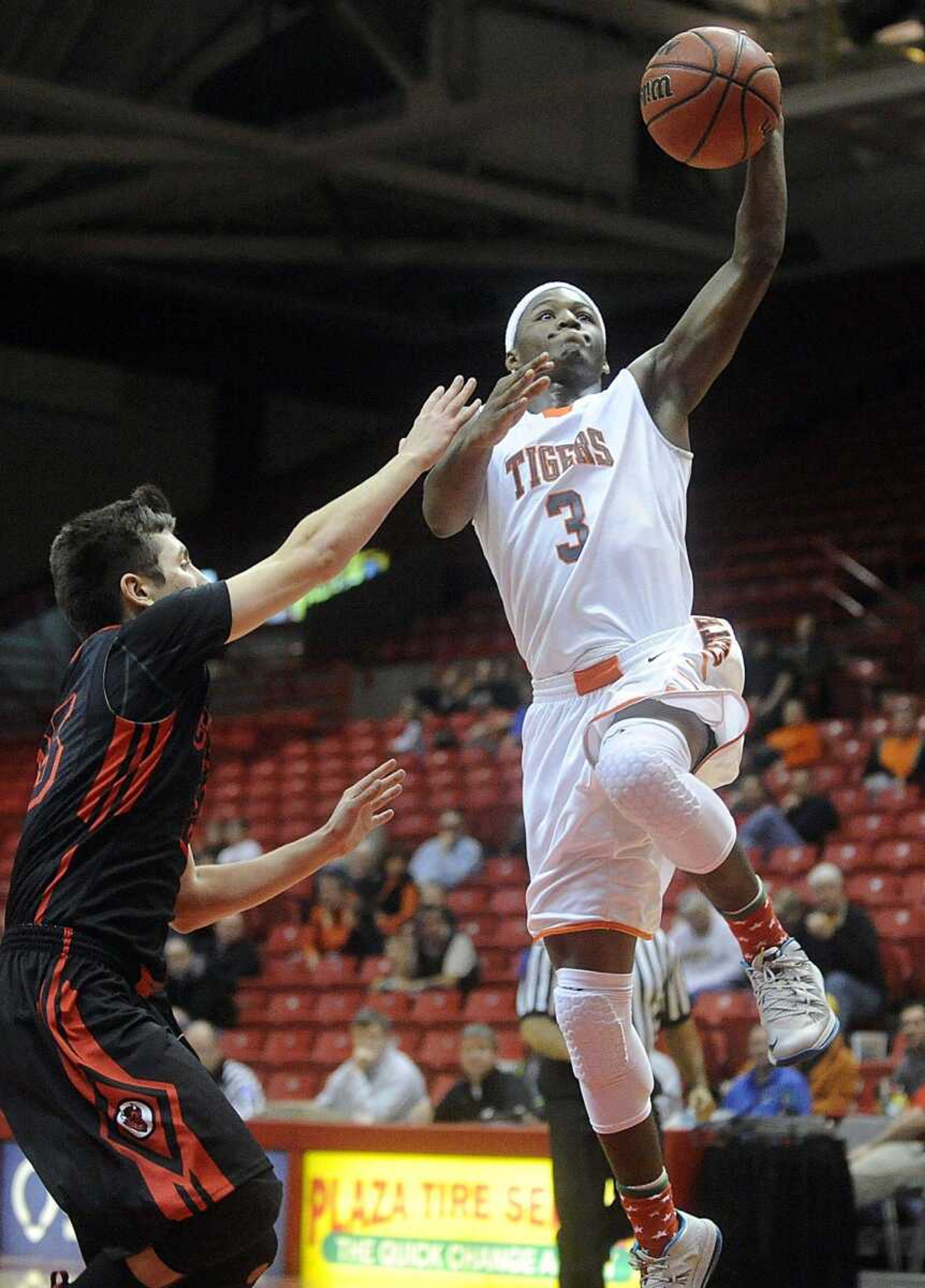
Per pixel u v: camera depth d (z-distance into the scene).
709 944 13.99
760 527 29.20
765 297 34.34
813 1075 10.79
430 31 23.33
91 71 23.92
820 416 33.50
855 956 13.13
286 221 30.47
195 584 5.02
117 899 4.43
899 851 16.86
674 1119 9.93
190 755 4.58
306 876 5.27
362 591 32.53
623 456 4.98
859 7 19.70
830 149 27.17
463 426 5.04
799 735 19.66
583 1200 7.27
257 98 24.77
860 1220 10.61
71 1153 4.25
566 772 4.84
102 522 4.93
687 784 4.50
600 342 5.32
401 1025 16.22
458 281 33.75
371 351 37.03
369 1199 9.16
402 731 24.41
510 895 18.56
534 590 4.96
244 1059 16.94
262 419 36.44
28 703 31.58
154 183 27.45
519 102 22.61
